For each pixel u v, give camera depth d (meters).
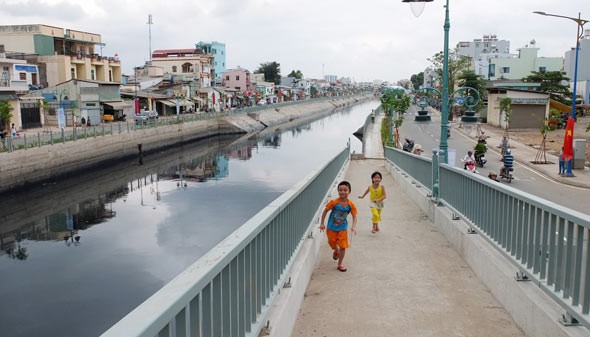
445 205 10.02
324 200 9.80
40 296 16.48
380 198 10.09
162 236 23.91
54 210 29.69
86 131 41.50
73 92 53.25
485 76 93.50
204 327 2.66
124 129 49.06
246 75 114.44
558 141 43.84
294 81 172.00
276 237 4.80
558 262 4.36
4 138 36.09
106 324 14.22
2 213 29.12
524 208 5.26
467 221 7.80
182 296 2.23
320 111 138.12
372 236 9.60
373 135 48.22
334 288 6.56
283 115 104.62
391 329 5.25
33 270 19.23
